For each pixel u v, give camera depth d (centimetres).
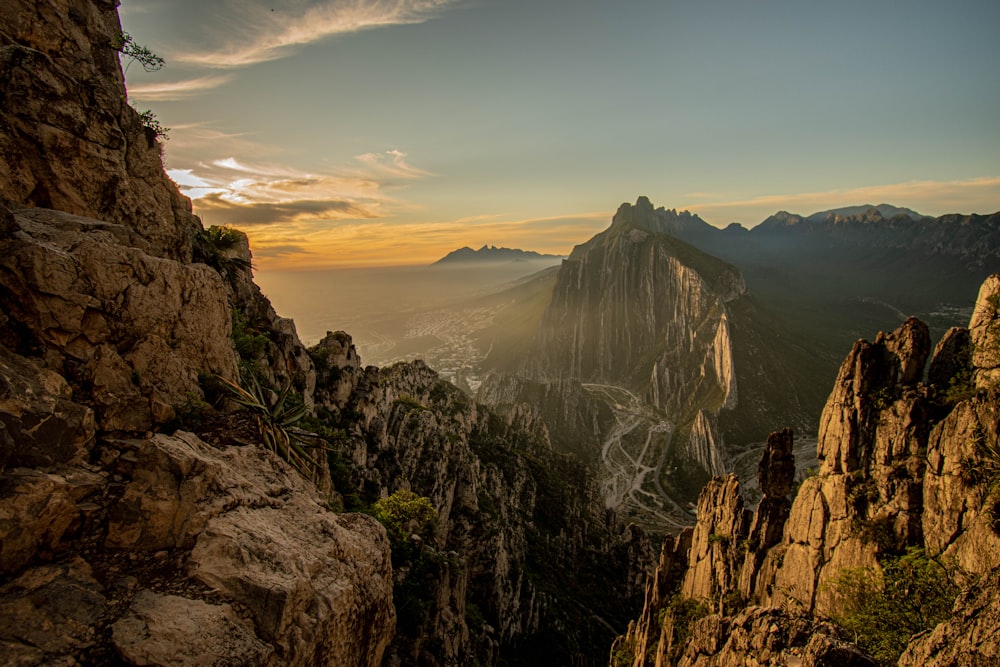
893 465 3095
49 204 2288
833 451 3391
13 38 2327
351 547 2025
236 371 2631
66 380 1638
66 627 1226
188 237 3691
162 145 3219
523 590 7425
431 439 7562
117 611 1309
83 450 1549
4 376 1441
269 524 1775
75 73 2517
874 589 2833
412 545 4375
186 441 1841
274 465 2136
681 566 5125
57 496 1370
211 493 1681
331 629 1706
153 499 1514
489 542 7056
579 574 9850
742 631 2447
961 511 2714
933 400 3088
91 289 1811
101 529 1460
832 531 3259
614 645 6088
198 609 1375
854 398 3328
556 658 7031
